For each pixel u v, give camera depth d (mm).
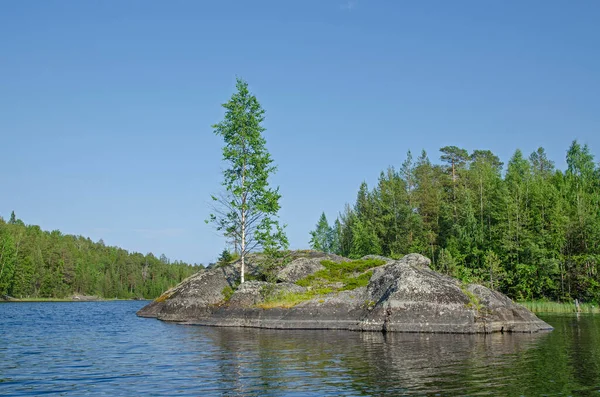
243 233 39156
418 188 79500
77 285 127625
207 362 16984
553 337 24484
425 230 75375
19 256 109188
